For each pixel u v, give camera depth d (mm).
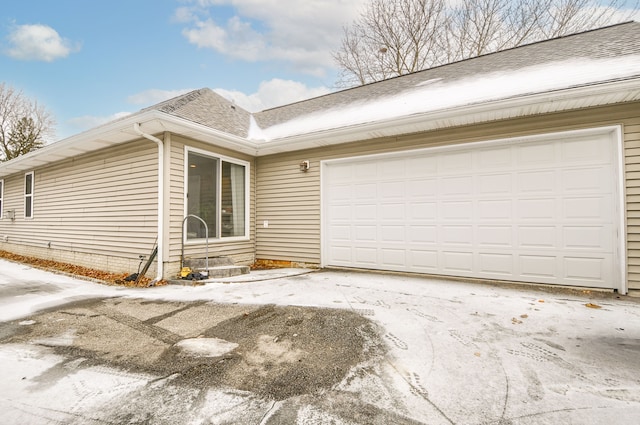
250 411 1814
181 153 5918
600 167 4520
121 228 6422
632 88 3830
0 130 20531
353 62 15836
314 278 5691
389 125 5461
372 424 1688
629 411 1780
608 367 2285
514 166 5102
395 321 3295
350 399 1924
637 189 4254
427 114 5082
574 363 2346
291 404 1882
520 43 13266
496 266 5219
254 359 2490
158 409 1849
